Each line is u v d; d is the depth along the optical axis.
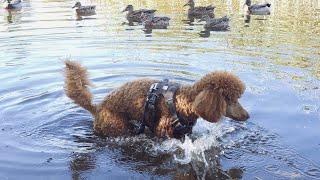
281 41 3.54
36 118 2.17
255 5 5.47
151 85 2.00
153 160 1.78
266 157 1.75
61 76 2.75
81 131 2.07
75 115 2.22
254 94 2.37
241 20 4.82
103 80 2.65
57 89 2.55
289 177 1.60
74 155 1.83
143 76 2.69
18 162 1.75
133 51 3.28
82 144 1.94
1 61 3.07
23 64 2.99
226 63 2.91
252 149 1.82
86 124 2.14
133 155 1.83
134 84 2.04
